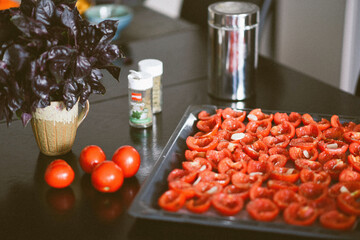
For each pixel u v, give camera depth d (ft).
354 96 4.52
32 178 3.34
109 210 3.00
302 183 3.10
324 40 7.41
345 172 3.10
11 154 3.64
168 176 3.17
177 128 3.78
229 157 3.43
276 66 5.27
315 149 3.47
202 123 3.90
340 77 7.34
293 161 3.42
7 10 3.19
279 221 2.73
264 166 3.28
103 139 3.86
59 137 3.51
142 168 3.47
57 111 3.39
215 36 4.41
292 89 4.73
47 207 3.04
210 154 3.43
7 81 3.04
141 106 3.94
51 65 3.00
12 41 3.09
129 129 4.02
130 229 2.82
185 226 2.82
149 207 2.82
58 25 3.15
